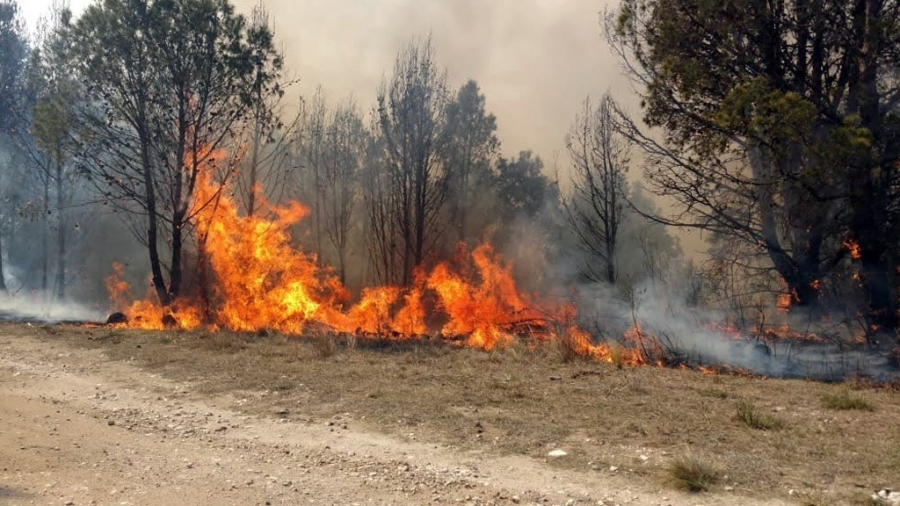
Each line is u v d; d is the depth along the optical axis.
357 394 9.69
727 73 14.96
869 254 14.10
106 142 20.77
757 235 15.90
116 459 6.53
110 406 9.16
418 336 17.30
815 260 15.34
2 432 7.21
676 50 15.52
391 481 6.00
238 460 6.65
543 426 7.85
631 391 9.69
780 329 15.45
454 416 8.38
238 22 21.14
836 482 5.76
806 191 13.88
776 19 14.55
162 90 20.67
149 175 21.02
